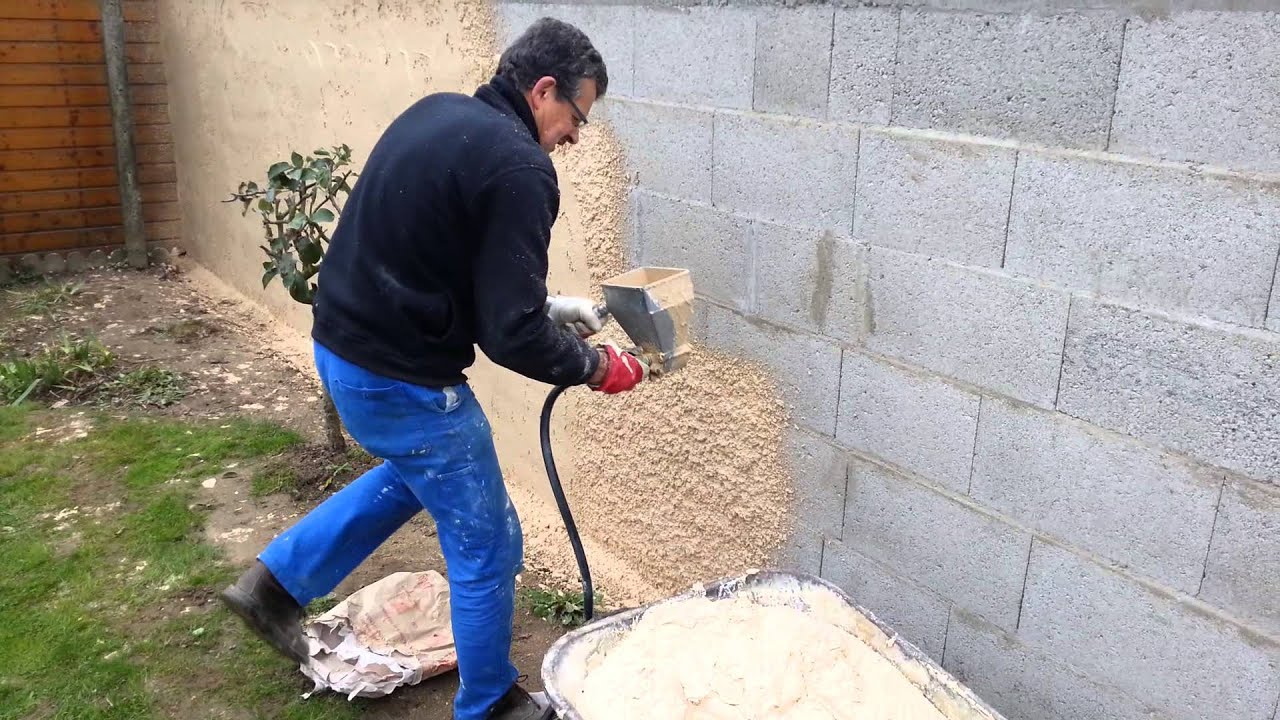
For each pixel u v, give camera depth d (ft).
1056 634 7.14
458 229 6.95
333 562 8.83
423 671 9.34
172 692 9.16
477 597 7.86
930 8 7.06
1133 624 6.63
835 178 8.05
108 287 21.67
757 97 8.58
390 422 7.45
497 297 6.80
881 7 7.39
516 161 6.73
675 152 9.59
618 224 10.53
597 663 7.36
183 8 21.13
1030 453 7.04
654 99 9.70
